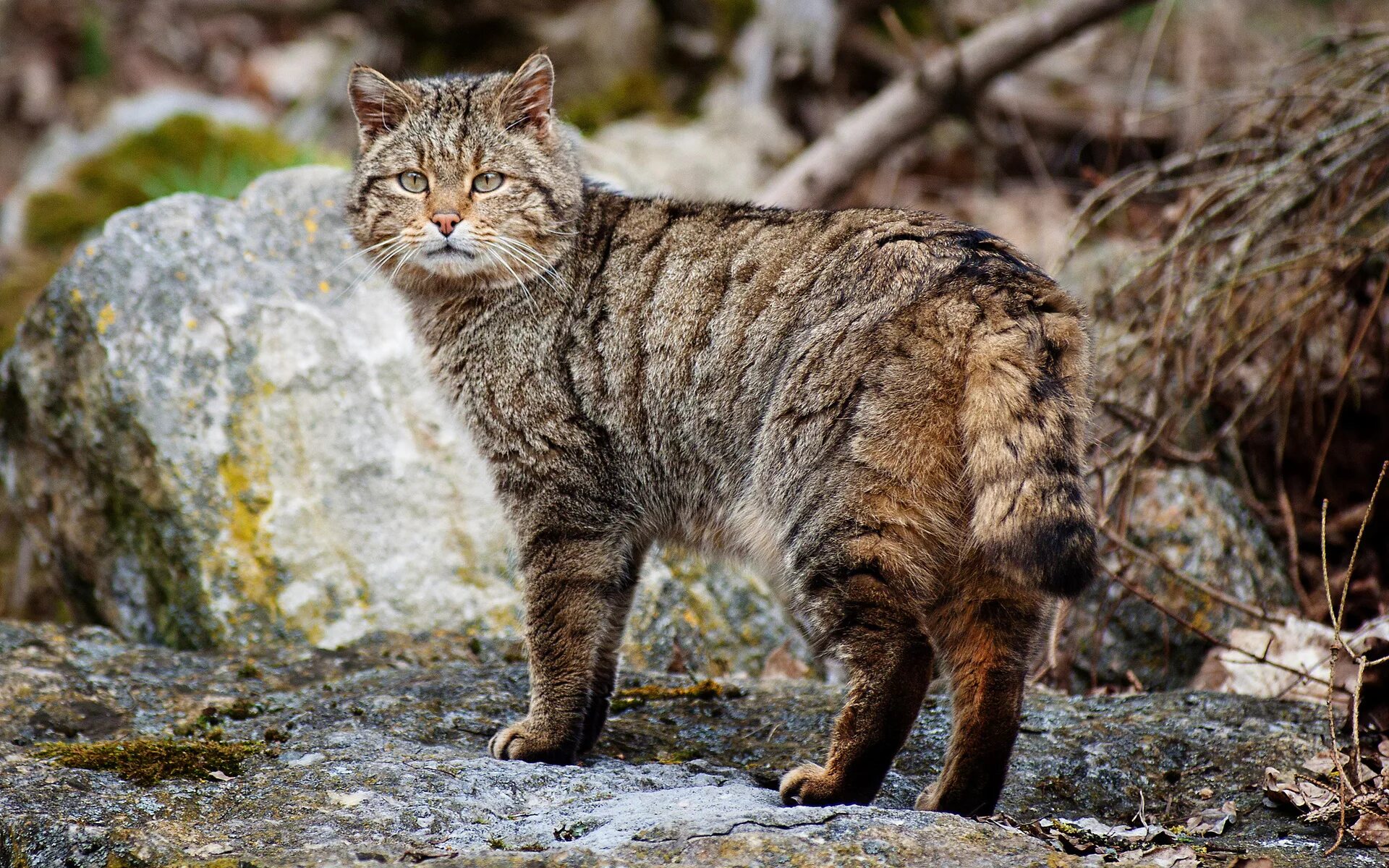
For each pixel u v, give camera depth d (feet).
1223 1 58.44
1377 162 35.04
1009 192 53.42
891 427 20.15
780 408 21.66
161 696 25.40
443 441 32.07
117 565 31.76
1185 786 22.16
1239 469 34.78
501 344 25.05
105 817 19.51
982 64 50.55
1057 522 18.86
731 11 58.23
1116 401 32.91
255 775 21.02
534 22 59.06
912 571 20.35
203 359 31.04
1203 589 29.76
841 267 22.00
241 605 29.94
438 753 22.06
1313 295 33.42
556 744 22.89
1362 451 35.17
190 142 54.08
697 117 56.24
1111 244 43.60
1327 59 41.93
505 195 25.03
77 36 68.03
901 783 22.25
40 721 24.03
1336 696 25.72
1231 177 34.60
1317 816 20.53
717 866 17.04
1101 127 53.52
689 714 25.52
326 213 33.91
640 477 24.09
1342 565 33.94
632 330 24.00
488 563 31.58
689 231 24.45
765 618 32.73
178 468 30.22
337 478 31.17
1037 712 24.81
